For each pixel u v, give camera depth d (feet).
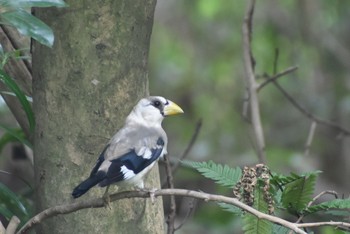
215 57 74.43
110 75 27.71
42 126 27.99
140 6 27.89
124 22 27.68
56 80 27.73
